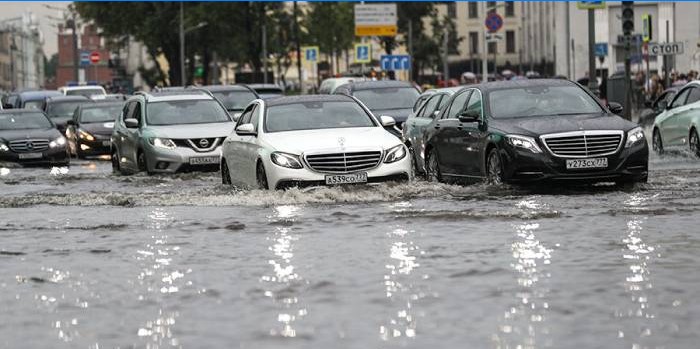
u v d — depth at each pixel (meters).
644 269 17.17
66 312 15.10
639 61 96.44
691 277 16.34
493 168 32.44
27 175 49.44
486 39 87.00
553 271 17.22
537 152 31.11
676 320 13.45
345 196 30.45
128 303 15.62
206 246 21.39
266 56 165.75
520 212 25.50
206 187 37.72
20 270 18.97
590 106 33.69
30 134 60.19
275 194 31.08
